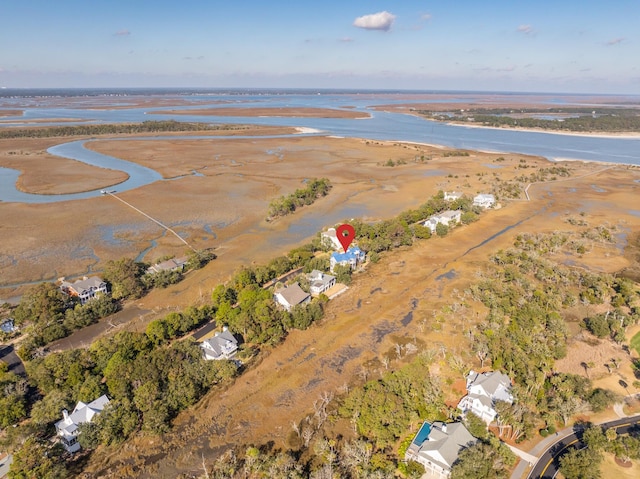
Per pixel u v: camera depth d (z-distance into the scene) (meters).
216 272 113.00
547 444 59.69
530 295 97.44
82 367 69.94
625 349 81.75
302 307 90.56
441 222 146.88
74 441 59.06
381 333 86.62
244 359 78.75
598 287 100.62
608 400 66.00
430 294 102.00
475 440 56.88
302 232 142.25
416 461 55.66
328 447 57.88
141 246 129.00
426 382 67.44
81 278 109.38
